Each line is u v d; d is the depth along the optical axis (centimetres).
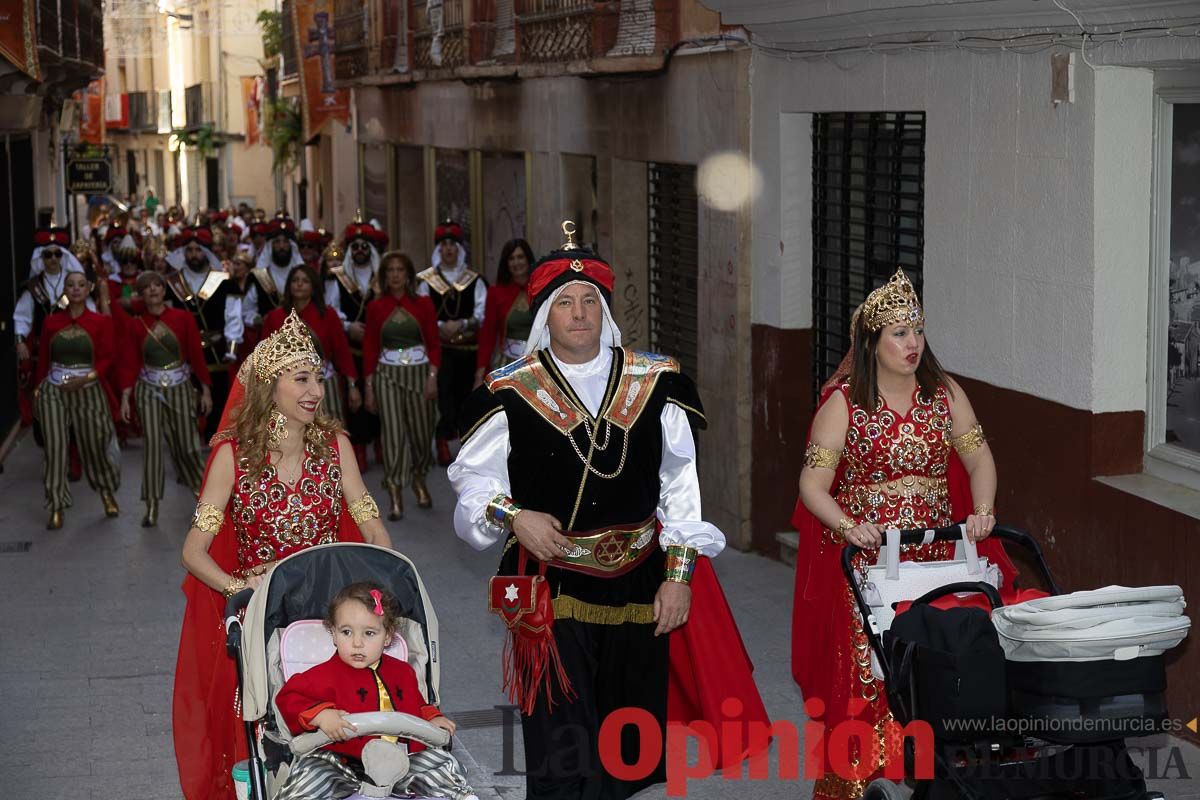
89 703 746
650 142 1172
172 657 827
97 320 1172
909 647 442
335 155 2783
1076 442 691
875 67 848
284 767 457
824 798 563
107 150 3359
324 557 496
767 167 984
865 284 927
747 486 1039
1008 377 741
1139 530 651
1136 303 676
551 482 508
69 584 996
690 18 1078
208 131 4772
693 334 1160
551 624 496
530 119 1501
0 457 1428
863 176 936
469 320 1388
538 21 1339
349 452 565
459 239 1407
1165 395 677
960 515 600
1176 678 636
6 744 685
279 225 1529
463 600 934
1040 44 695
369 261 1445
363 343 1326
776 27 930
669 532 518
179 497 1290
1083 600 423
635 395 516
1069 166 682
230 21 4622
